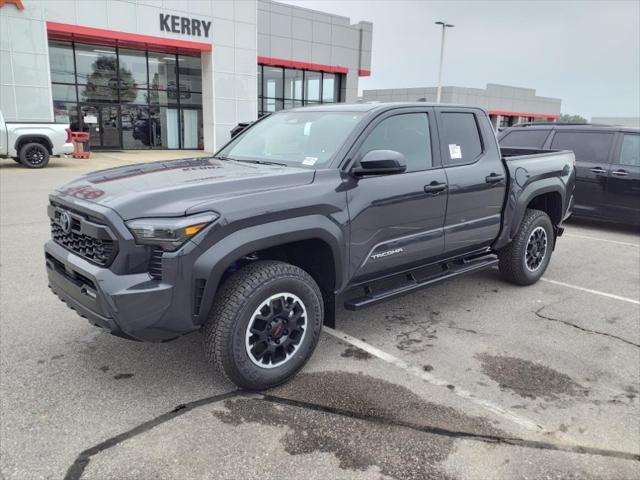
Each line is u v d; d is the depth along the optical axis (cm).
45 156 1644
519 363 387
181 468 261
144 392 332
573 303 523
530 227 547
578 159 919
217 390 337
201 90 2712
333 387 344
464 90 5150
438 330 446
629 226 983
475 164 475
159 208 291
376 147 394
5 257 629
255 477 256
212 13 2461
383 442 286
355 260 374
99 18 2156
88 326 432
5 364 364
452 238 455
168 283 288
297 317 342
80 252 318
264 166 386
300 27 2970
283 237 322
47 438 283
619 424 311
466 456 277
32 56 2012
